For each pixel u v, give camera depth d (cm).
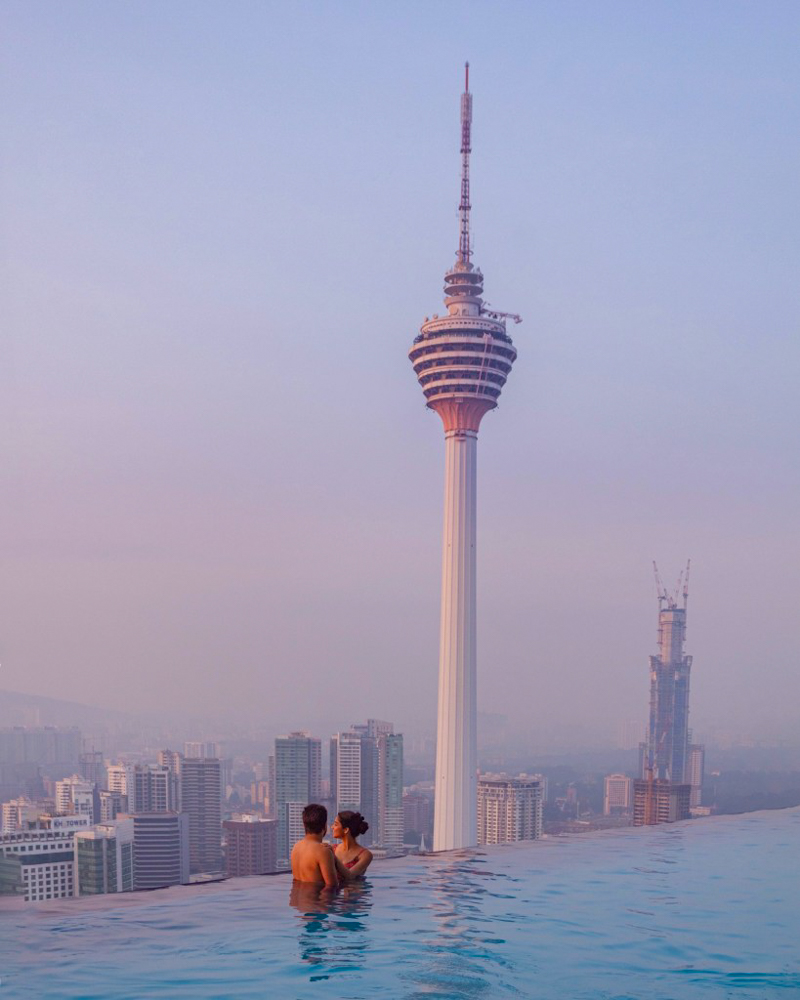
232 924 1220
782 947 1152
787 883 1628
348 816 1625
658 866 1838
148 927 1202
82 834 14812
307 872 1527
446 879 1638
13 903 1331
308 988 943
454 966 1038
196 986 941
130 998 898
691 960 1087
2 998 899
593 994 948
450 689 19000
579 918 1309
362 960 1052
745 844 2220
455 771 18638
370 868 1784
